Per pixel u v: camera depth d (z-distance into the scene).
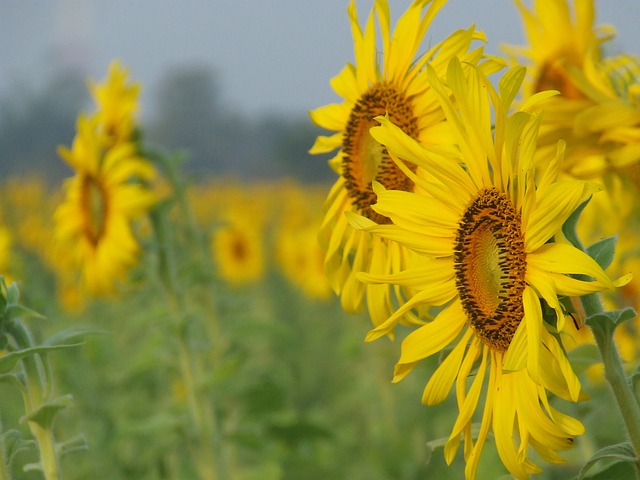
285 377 7.03
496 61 2.30
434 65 2.38
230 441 5.31
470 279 2.16
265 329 6.00
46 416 2.54
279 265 15.47
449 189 2.19
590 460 2.00
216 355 6.00
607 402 4.12
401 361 2.23
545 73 3.25
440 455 6.31
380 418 7.61
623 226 3.65
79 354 6.56
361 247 2.57
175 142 93.75
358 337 7.36
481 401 4.92
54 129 86.31
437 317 2.24
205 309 6.04
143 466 5.79
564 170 2.89
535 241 1.95
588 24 3.22
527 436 2.03
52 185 51.03
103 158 5.31
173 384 7.11
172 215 7.18
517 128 1.96
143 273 5.35
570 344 2.47
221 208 23.66
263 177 85.44
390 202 2.26
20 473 4.88
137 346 7.73
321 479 6.45
